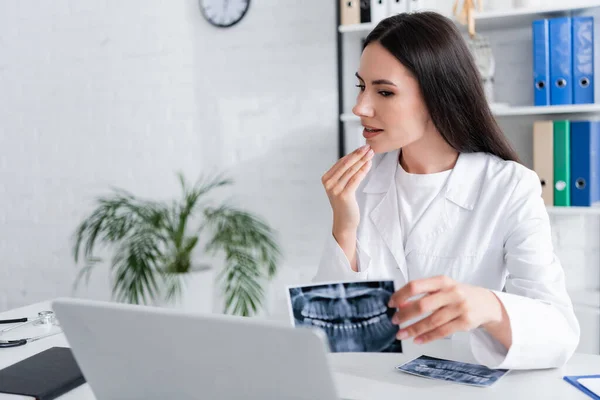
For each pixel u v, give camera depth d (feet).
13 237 10.52
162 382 2.50
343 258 4.27
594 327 6.85
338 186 4.28
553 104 7.07
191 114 9.36
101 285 10.00
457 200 4.45
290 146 8.89
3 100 10.39
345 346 3.11
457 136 4.31
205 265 8.84
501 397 2.97
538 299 3.67
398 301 2.96
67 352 3.73
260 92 8.99
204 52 9.23
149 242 8.29
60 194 10.19
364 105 4.05
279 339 2.17
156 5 9.43
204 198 9.34
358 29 7.75
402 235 4.65
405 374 3.32
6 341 4.00
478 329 3.36
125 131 9.74
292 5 8.73
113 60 9.72
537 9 7.04
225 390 2.39
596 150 6.93
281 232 9.01
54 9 9.98
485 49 7.39
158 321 2.34
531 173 4.41
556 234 7.97
